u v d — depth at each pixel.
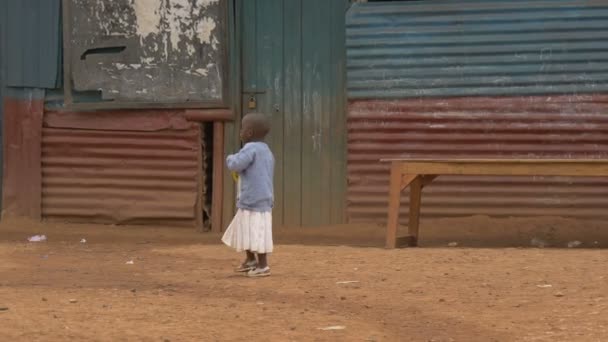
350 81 16.05
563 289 9.20
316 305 8.53
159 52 16.47
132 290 9.50
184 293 9.31
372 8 16.02
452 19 15.88
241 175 10.34
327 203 16.47
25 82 16.80
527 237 15.32
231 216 16.58
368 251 13.04
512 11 15.77
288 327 7.57
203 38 16.39
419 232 15.72
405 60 15.95
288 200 16.55
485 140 15.87
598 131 15.66
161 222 16.70
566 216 15.77
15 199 16.92
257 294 9.20
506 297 8.82
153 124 16.64
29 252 13.67
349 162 16.17
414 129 15.98
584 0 15.61
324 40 16.41
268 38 16.53
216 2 16.33
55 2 16.69
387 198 16.08
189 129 16.55
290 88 16.53
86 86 16.58
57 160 16.86
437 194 16.02
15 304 8.62
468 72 15.85
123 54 16.53
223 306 8.51
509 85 15.78
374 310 8.27
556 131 15.74
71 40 16.58
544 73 15.72
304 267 11.29
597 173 12.48
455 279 9.99
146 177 16.70
